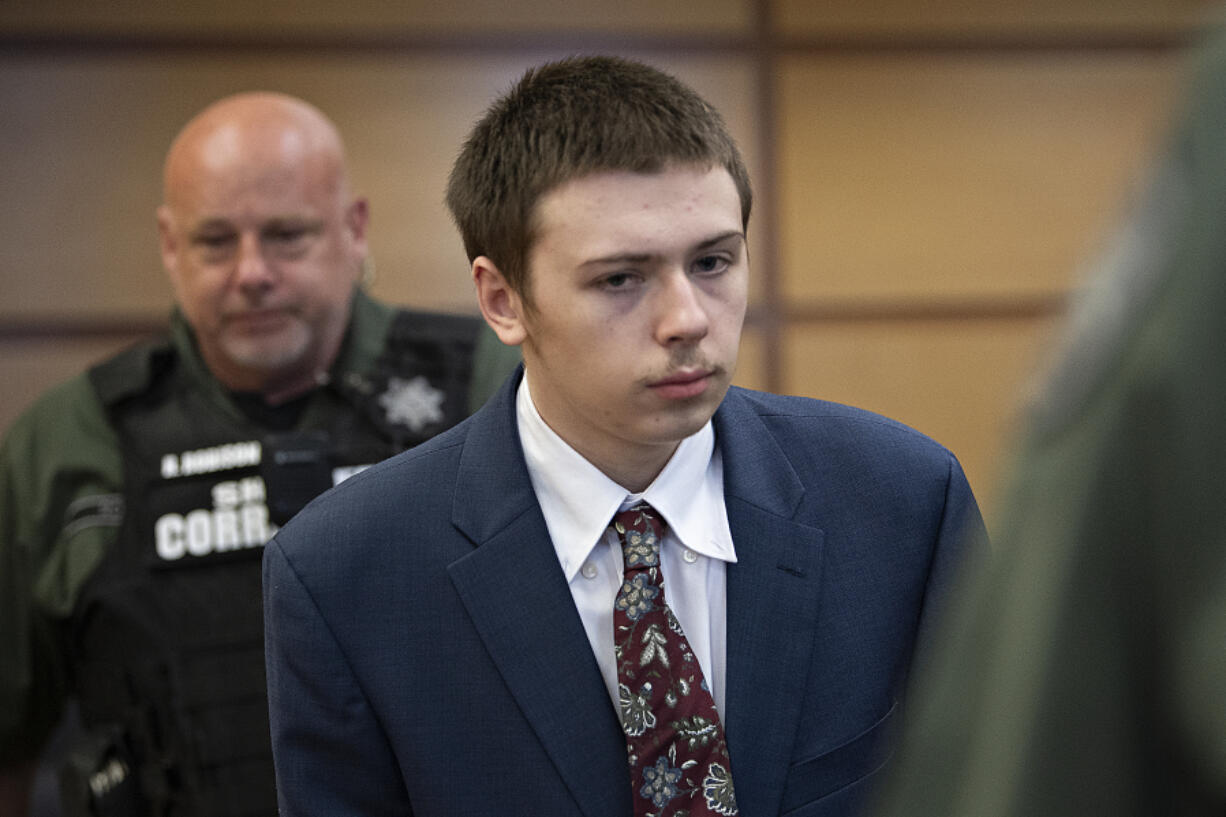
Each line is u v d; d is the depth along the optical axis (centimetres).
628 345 236
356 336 485
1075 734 79
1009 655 82
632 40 762
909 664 279
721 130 250
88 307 713
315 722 264
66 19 708
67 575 461
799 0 773
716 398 242
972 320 794
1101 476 77
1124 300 77
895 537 280
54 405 481
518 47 752
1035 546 81
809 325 783
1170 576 75
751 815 256
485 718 259
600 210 231
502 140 251
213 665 450
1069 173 798
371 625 264
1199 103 76
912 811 90
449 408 478
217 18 724
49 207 709
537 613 262
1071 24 795
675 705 251
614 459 262
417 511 272
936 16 785
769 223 779
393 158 743
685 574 265
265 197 439
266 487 454
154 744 449
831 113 780
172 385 485
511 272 251
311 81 735
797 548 270
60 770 431
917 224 788
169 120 719
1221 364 73
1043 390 83
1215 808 77
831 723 266
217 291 445
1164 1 801
